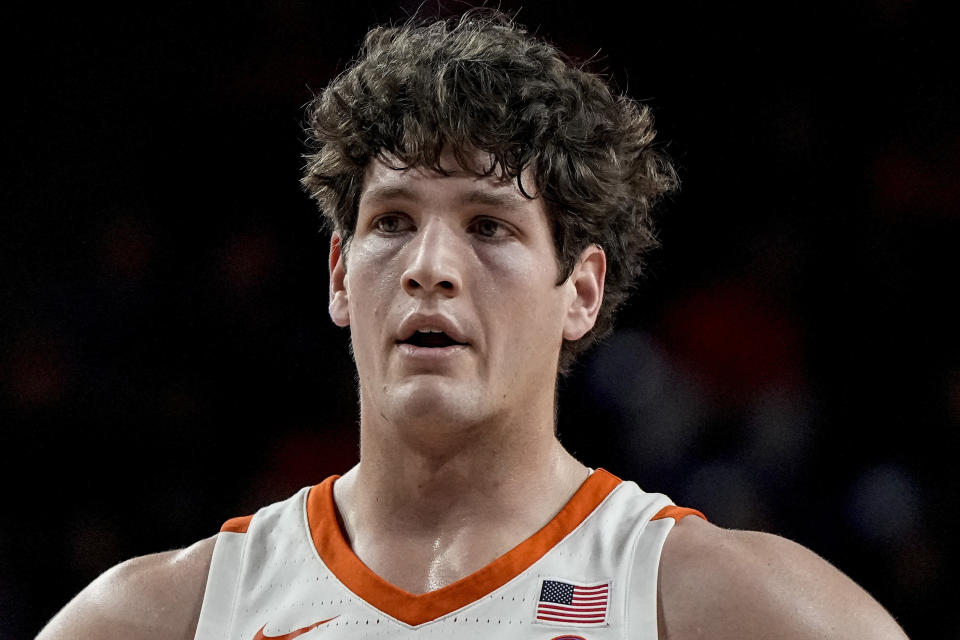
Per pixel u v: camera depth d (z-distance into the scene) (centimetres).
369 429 632
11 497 1623
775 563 578
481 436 612
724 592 566
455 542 613
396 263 600
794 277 1739
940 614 1479
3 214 1780
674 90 1850
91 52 1862
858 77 1822
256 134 1838
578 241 641
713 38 1852
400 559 613
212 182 1825
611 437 1600
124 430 1666
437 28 748
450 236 596
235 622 613
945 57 1808
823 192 1783
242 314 1741
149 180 1820
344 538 636
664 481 1581
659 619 571
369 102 634
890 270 1722
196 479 1656
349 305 630
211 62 1864
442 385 582
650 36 1856
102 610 638
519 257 603
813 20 1838
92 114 1836
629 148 709
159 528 1623
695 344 1688
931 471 1578
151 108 1845
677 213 1794
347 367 1720
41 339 1706
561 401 1602
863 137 1798
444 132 600
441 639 578
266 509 671
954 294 1698
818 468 1598
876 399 1647
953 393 1623
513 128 609
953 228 1731
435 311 583
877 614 570
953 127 1783
